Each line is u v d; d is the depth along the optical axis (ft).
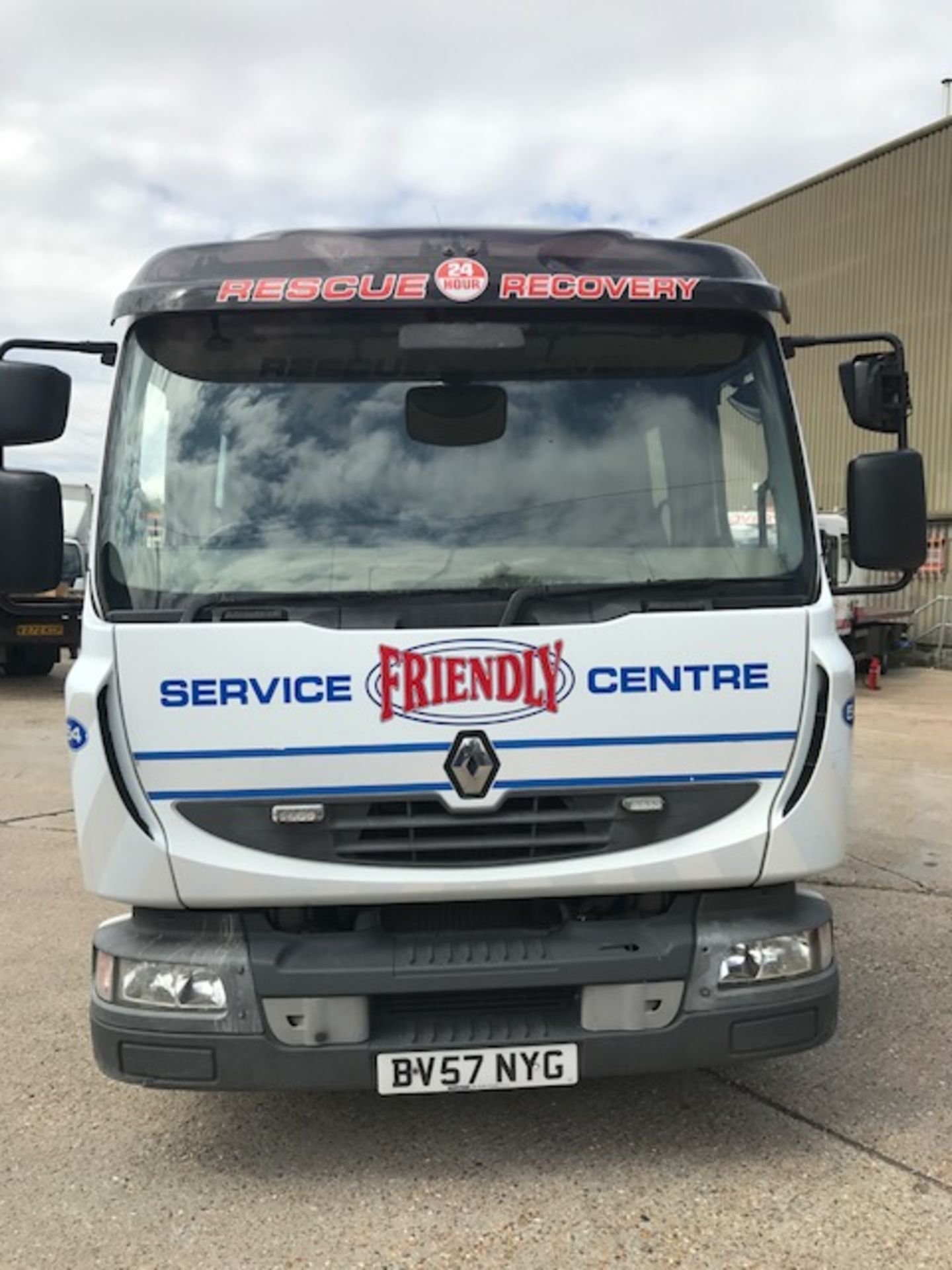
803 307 66.39
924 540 10.96
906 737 35.14
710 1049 9.81
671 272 10.59
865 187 62.28
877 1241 9.43
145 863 9.56
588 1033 9.68
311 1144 11.28
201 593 9.84
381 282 10.27
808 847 9.99
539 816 9.71
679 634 9.75
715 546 10.34
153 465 10.18
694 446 10.53
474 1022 9.80
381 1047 9.52
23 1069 13.03
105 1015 9.84
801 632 9.93
